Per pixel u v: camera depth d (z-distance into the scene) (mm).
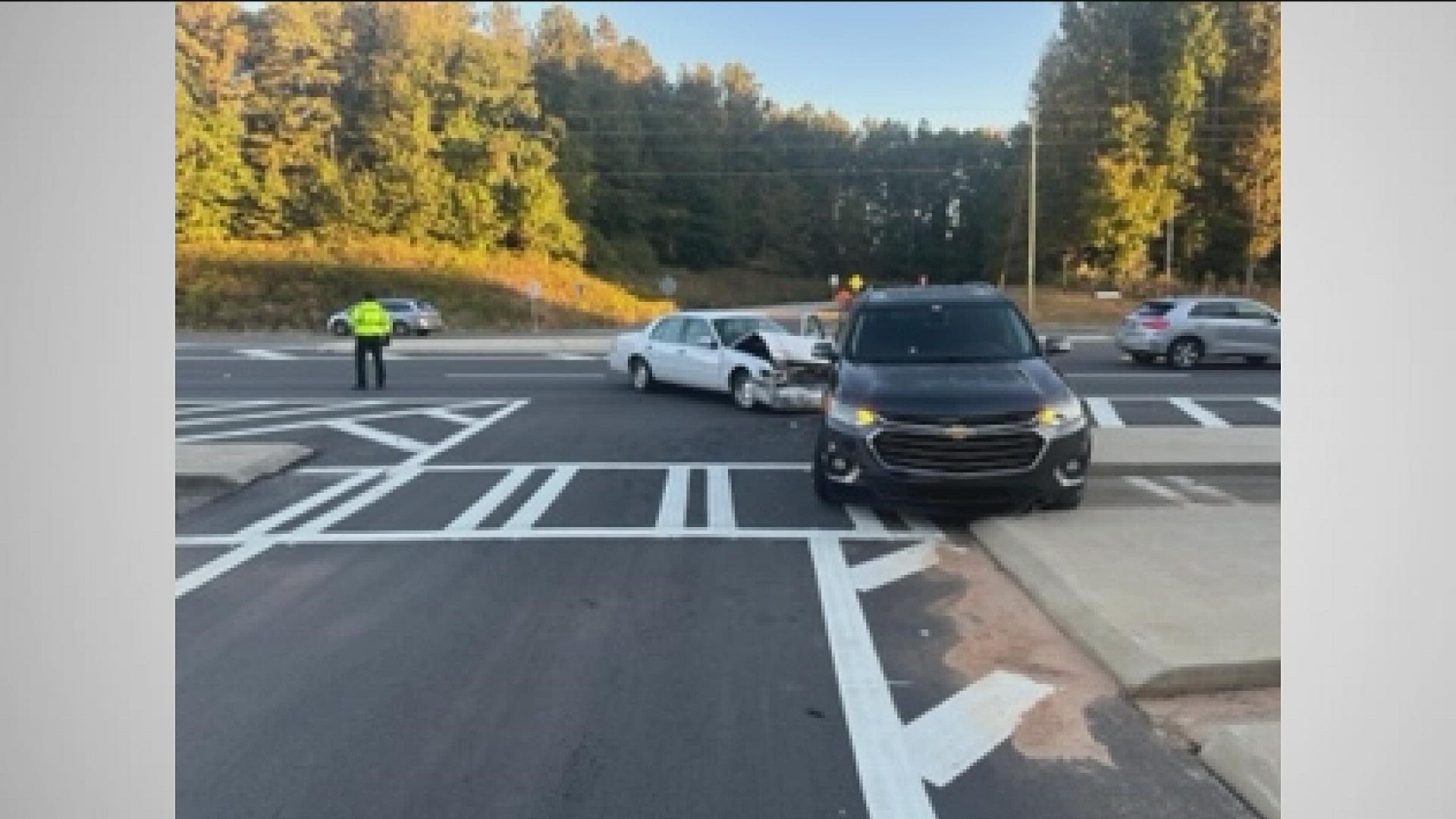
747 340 16281
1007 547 7254
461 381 20781
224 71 57406
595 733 4375
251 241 57781
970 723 4465
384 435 13383
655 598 6316
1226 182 58938
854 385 8406
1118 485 9578
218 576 6832
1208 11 57906
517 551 7477
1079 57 59938
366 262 55656
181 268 50031
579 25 93188
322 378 21328
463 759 4141
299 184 60312
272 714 4570
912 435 7852
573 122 82750
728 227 97875
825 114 120312
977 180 103812
